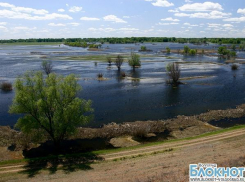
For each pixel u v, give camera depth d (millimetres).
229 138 31188
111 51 182375
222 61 118312
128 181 19406
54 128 30891
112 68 96438
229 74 82250
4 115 43531
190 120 39438
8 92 59875
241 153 24078
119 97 54344
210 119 40344
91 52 172250
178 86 64812
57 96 30234
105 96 55156
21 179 22484
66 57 134250
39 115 30375
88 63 110750
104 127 36938
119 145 31781
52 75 31391
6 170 24828
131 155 27641
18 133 34531
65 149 30891
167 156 26062
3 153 29531
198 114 43188
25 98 29203
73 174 23141
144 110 45562
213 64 107438
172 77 68250
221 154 24781
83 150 30625
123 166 24453
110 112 44500
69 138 33688
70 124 30500
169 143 30797
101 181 20516
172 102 50531
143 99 52719
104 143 32406
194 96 54969
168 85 65938
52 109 30797
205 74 82125
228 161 20656
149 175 20438
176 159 24719
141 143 32156
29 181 21797
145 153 27969
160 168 22406
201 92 58438
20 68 92625
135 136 34219
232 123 38781
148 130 34375
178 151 27656
